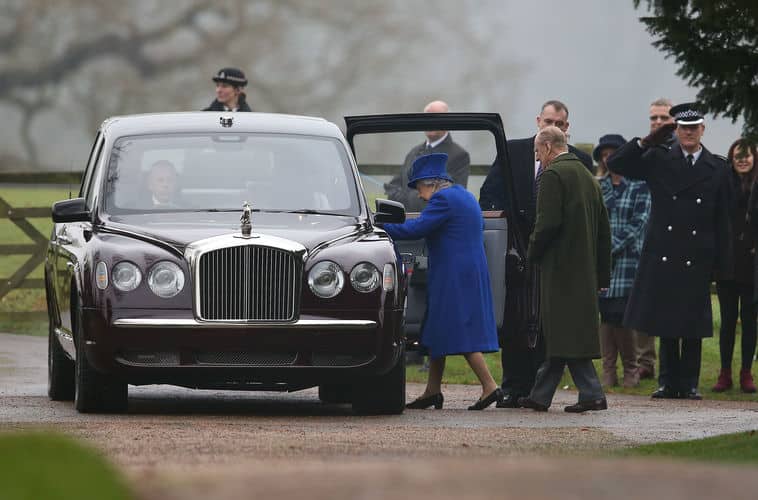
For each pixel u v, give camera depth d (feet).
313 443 77.51
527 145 136.67
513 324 131.34
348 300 106.93
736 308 154.92
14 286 237.86
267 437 82.48
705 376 168.96
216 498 30.89
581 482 33.17
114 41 568.41
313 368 106.01
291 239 107.65
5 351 185.78
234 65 579.89
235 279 105.81
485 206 135.85
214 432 86.63
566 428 102.42
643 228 161.58
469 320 123.34
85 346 106.32
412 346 126.31
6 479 29.04
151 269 105.91
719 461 67.67
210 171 118.01
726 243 149.38
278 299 106.11
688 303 147.43
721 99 89.92
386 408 112.88
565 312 122.72
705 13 87.61
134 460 62.80
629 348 160.66
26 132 561.84
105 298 105.50
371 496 31.17
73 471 29.50
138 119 125.59
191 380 106.22
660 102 169.37
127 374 104.99
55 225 134.51
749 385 153.69
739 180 156.25
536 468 35.76
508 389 132.57
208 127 122.52
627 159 151.53
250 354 105.70
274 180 117.91
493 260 131.75
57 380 121.08
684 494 31.89
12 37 561.84
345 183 119.14
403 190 151.84
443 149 154.30
